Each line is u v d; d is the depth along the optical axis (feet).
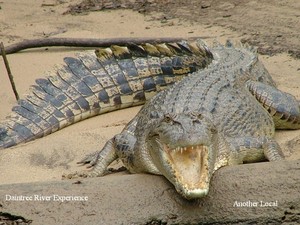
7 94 111.65
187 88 87.86
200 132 65.26
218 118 82.74
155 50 106.73
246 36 132.98
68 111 99.71
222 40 132.36
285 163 68.85
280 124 92.48
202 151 65.98
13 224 64.59
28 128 95.86
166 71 105.81
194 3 159.12
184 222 65.41
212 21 144.87
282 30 134.00
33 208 65.16
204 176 64.13
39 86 102.27
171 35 137.80
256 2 153.28
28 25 153.17
